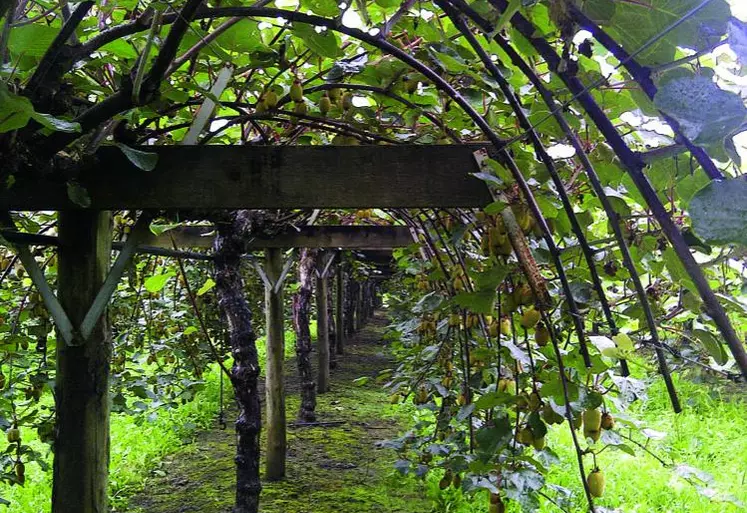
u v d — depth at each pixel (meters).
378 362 11.02
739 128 0.57
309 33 1.31
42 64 1.23
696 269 0.67
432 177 1.58
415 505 4.43
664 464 1.50
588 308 1.36
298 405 7.60
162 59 1.17
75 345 1.65
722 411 6.45
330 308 10.42
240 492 3.55
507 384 1.68
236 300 3.53
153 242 3.87
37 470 4.79
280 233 4.71
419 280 3.57
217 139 2.31
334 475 5.08
